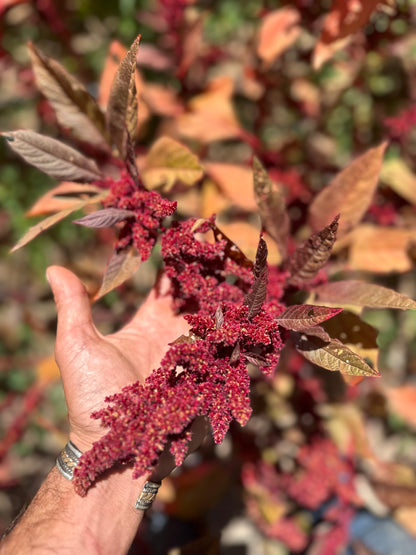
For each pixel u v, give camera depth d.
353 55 0.52
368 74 0.54
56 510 0.30
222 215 0.55
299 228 0.50
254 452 0.53
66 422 0.65
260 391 0.52
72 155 0.34
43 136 0.33
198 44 0.50
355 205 0.35
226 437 0.56
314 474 0.50
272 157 0.52
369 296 0.31
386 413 0.56
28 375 0.65
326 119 0.59
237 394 0.27
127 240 0.32
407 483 0.54
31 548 0.28
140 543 0.53
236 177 0.46
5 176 0.58
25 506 0.33
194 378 0.28
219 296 0.31
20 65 0.56
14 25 0.57
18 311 0.67
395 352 0.64
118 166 0.41
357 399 0.56
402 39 0.49
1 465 0.60
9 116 0.61
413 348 0.64
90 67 0.60
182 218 0.45
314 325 0.28
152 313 0.37
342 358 0.29
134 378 0.34
